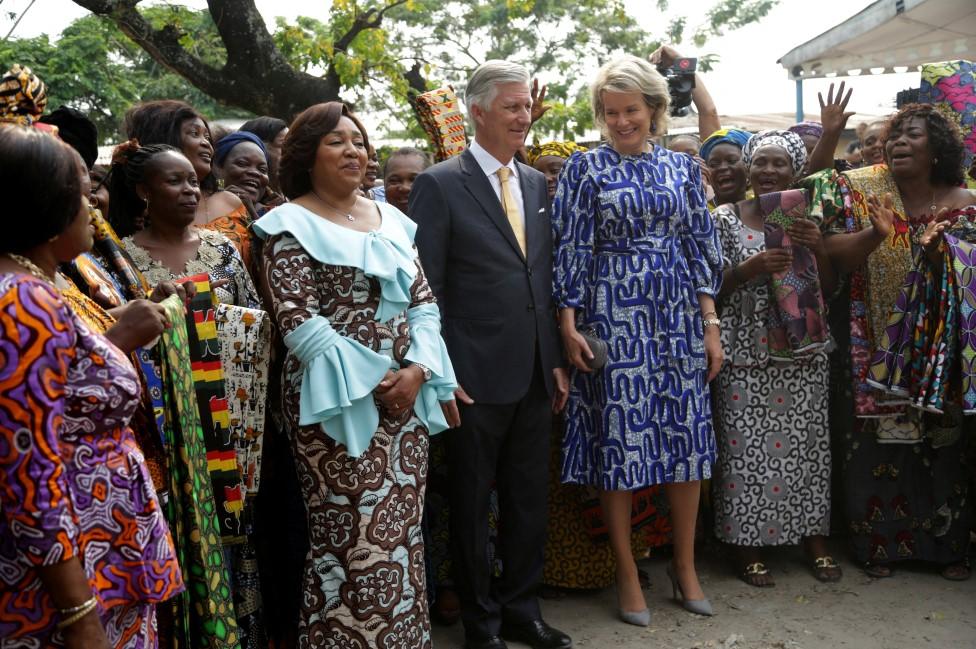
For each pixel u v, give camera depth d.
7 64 13.09
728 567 4.46
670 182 3.82
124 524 1.96
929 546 4.27
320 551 2.90
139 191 2.99
